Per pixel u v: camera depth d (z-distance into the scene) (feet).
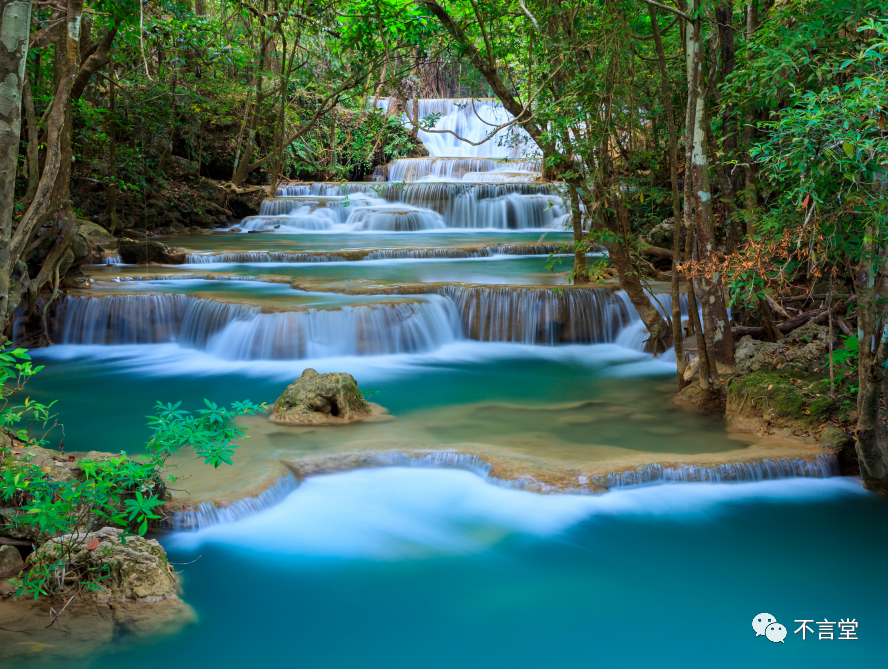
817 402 22.79
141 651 13.20
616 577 16.17
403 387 29.73
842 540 17.71
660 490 19.93
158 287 41.83
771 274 20.30
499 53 31.27
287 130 89.97
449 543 17.44
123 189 65.16
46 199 23.47
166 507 17.39
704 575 16.26
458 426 24.71
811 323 28.68
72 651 12.94
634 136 30.53
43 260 36.65
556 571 16.40
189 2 55.11
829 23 20.77
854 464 21.38
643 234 45.42
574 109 25.40
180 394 29.09
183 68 69.05
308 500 19.38
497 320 37.22
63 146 34.81
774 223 18.49
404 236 70.54
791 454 21.17
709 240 24.99
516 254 57.16
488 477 20.33
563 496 19.35
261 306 34.68
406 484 20.31
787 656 13.65
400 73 40.01
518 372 32.12
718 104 27.73
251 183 91.45
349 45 41.68
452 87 111.55
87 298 37.19
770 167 17.02
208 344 35.91
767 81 22.63
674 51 37.47
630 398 27.94
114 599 14.52
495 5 30.19
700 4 22.97
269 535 17.58
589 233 28.07
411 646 13.75
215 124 88.38
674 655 13.64
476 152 107.76
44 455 17.54
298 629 14.20
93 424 25.41
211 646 13.56
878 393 18.39
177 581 15.51
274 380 30.94
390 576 16.06
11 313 33.22
